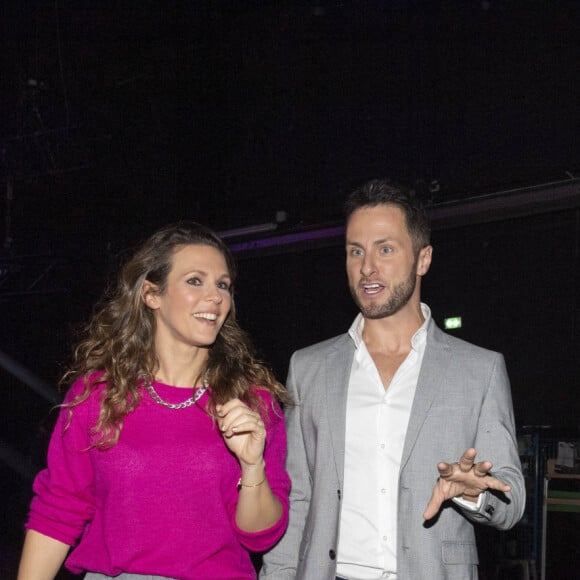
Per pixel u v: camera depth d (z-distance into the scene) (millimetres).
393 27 7906
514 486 2279
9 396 13344
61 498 2262
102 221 10430
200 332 2258
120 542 2102
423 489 2396
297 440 2646
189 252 2309
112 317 2342
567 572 5684
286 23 8680
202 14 8852
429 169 7586
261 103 8930
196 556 2105
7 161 9922
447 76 7504
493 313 7859
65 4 8617
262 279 9797
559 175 6555
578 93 6660
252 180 9031
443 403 2463
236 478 2219
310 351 2748
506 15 7117
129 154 9992
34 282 11047
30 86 9422
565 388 7391
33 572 2238
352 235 2596
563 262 7461
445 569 2352
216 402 2273
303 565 2475
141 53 9609
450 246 8164
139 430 2199
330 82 8391
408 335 2617
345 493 2482
